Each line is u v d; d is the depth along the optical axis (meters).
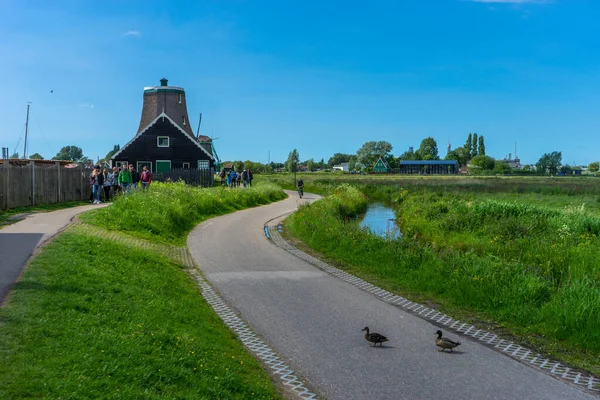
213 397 5.74
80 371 5.38
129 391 5.19
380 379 6.89
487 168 172.00
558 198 43.72
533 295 10.56
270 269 13.77
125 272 10.27
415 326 9.31
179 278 11.82
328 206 28.98
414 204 35.84
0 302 7.12
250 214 28.34
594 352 8.33
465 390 6.62
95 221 16.55
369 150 190.12
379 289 12.03
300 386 6.60
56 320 6.65
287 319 9.44
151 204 19.75
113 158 49.91
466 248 19.39
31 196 21.28
